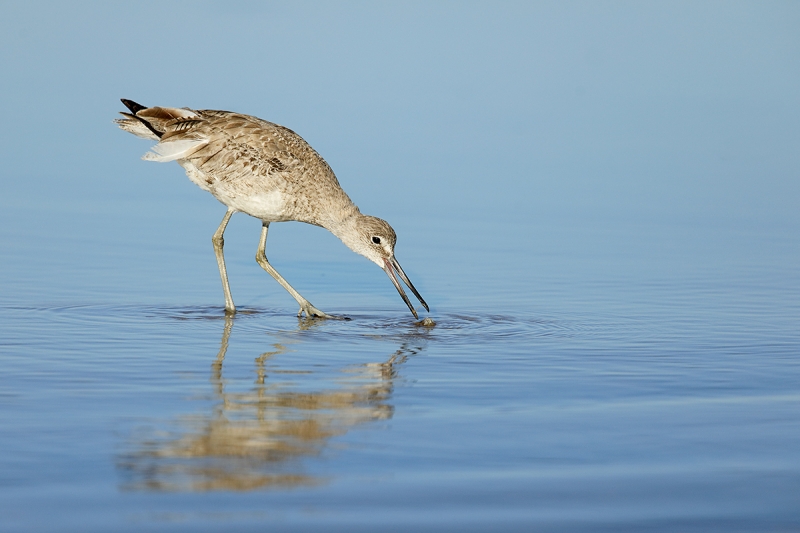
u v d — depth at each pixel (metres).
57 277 17.42
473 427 10.28
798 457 9.50
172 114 16.88
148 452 9.32
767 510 8.30
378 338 14.51
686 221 23.28
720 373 12.59
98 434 9.77
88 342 13.57
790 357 13.41
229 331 14.69
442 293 17.53
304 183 16.91
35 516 7.89
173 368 12.40
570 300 16.97
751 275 18.77
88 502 8.18
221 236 16.80
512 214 23.56
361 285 18.41
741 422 10.55
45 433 9.76
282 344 13.96
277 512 8.07
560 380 12.23
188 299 16.69
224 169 16.59
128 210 22.84
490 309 16.42
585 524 7.99
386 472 8.98
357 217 17.14
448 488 8.64
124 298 16.36
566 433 10.12
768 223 23.09
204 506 8.16
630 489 8.68
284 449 9.52
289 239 21.91
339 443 9.73
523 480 8.84
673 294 17.36
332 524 7.88
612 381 12.20
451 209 23.69
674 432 10.20
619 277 18.61
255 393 11.39
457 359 13.24
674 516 8.16
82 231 20.81
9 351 12.91
